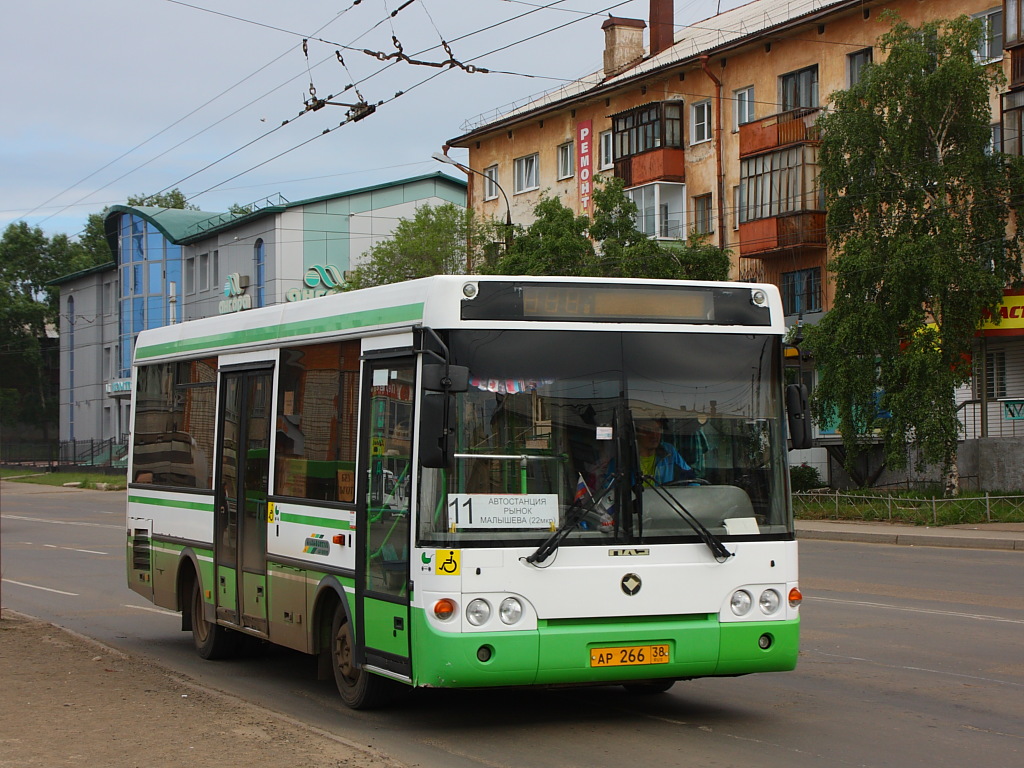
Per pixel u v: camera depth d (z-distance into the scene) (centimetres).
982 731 792
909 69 2836
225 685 1020
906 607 1409
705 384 789
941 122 2847
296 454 948
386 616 786
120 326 7188
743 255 3831
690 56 4050
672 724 822
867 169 2909
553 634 735
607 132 4500
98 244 9481
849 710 862
